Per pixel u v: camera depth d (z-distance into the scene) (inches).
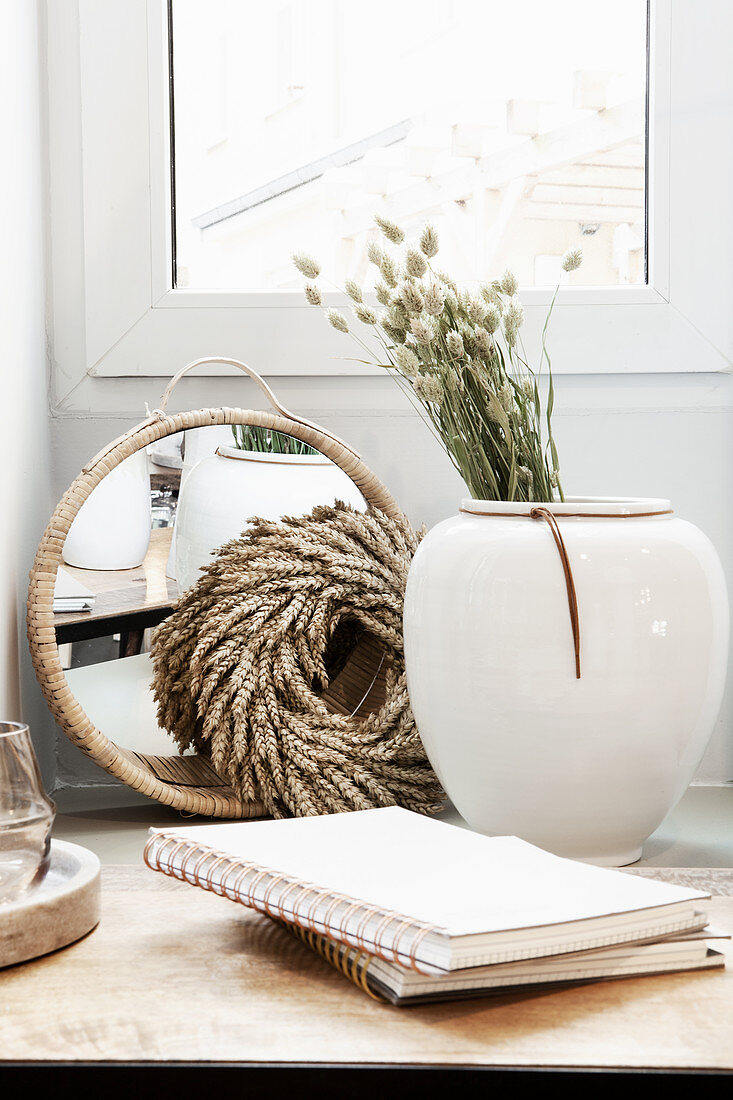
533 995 23.5
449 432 36.2
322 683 40.8
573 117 49.8
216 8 48.3
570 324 47.8
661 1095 20.3
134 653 40.4
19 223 40.9
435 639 32.8
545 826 32.5
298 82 49.5
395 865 25.5
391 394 48.3
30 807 25.9
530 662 31.1
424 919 21.7
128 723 40.6
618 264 50.0
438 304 33.9
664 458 48.8
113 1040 21.4
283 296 47.6
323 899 23.3
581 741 31.3
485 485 35.3
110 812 42.8
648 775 32.2
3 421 37.7
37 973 24.7
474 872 25.1
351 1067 20.4
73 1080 20.5
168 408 47.8
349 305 47.8
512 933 21.5
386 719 40.3
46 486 46.3
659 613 31.4
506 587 31.4
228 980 24.3
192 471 41.7
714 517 48.9
